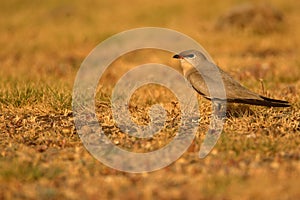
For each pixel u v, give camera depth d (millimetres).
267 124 28641
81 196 20562
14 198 20672
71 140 27281
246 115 29875
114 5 90500
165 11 83188
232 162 23297
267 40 60719
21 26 76125
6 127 29625
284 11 78812
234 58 52500
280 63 49250
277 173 21953
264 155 24453
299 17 73312
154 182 21594
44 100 33562
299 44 59750
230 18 67312
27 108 32344
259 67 47031
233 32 64312
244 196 20031
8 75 46156
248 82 39625
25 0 97938
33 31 71875
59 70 50562
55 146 26578
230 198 20031
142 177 22359
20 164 23141
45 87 36656
